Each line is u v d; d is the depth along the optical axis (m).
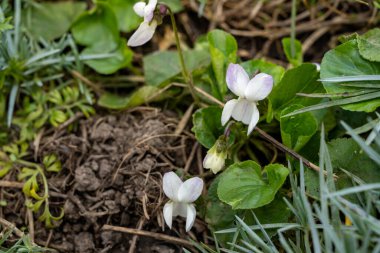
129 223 0.29
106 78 0.34
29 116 0.32
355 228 0.24
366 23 0.34
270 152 0.31
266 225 0.26
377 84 0.28
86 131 0.32
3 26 0.30
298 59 0.32
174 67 0.33
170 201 0.27
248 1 0.36
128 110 0.32
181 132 0.31
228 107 0.27
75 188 0.29
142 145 0.30
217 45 0.31
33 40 0.34
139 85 0.34
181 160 0.30
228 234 0.28
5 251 0.28
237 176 0.28
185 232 0.29
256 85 0.27
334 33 0.34
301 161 0.26
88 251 0.29
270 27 0.35
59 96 0.32
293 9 0.31
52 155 0.31
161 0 0.35
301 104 0.29
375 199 0.25
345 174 0.27
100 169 0.30
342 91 0.28
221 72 0.31
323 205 0.24
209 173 0.30
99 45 0.34
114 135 0.31
